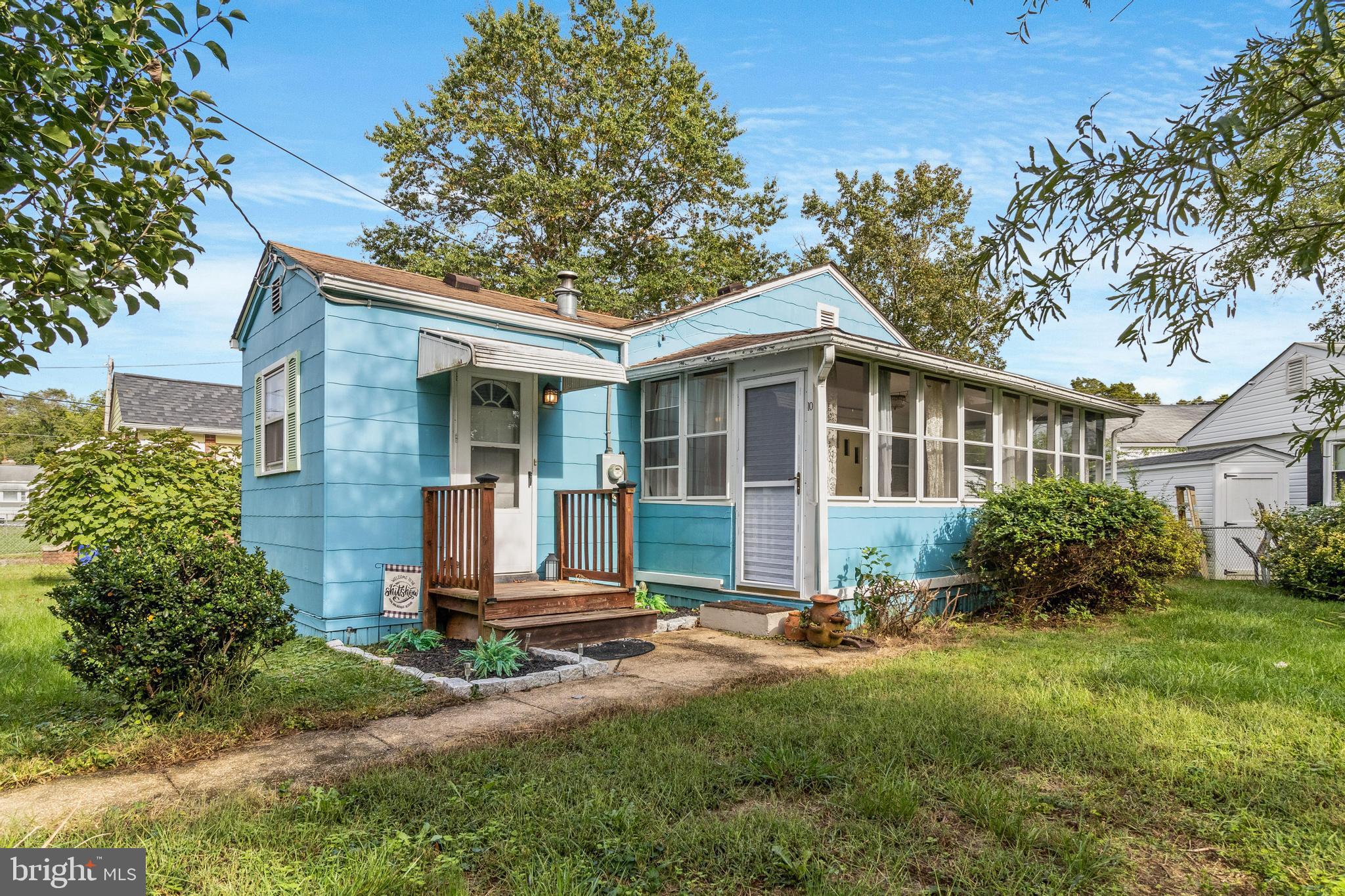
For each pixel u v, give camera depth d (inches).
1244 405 703.7
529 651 242.4
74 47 109.8
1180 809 128.5
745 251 951.0
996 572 340.5
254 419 356.5
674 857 110.3
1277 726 170.1
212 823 120.6
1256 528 511.2
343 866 107.0
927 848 114.3
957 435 357.7
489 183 872.9
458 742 163.0
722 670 231.8
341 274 270.7
